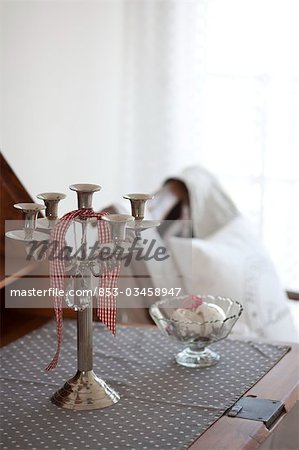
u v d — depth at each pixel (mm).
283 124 3127
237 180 3193
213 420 1534
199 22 3105
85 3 2938
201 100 3141
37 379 1742
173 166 3129
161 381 1729
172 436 1466
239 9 3086
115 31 3096
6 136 2641
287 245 3189
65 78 2881
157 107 3111
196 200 2719
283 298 2658
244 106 3145
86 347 1617
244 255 2584
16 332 2053
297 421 1573
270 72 3105
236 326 2395
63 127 2889
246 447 1435
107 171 3129
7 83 2629
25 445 1435
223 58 3123
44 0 2760
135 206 1574
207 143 3188
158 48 3086
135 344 1958
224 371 1786
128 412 1571
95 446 1430
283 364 1836
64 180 2920
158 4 3070
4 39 2607
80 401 1591
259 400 1634
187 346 1909
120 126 3164
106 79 3076
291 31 3062
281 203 3174
